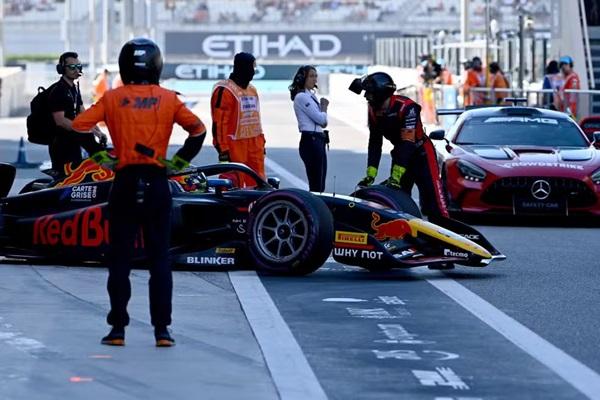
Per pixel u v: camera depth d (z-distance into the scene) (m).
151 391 16.53
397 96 29.38
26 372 17.48
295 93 35.94
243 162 33.19
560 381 17.34
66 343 19.44
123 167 18.70
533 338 20.38
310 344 19.75
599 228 38.22
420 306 23.39
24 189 31.03
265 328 20.95
